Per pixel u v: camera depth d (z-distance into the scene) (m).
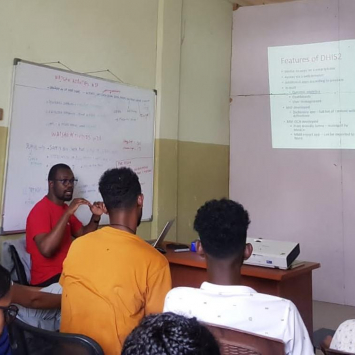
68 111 3.30
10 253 2.79
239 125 4.88
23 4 3.02
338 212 4.27
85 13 3.43
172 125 4.19
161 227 4.09
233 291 1.21
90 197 3.47
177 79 4.24
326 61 4.35
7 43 2.93
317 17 4.42
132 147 3.82
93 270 1.47
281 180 4.60
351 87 4.23
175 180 4.23
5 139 2.92
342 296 4.23
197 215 1.33
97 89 3.52
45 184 3.14
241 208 1.33
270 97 4.67
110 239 1.52
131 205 1.63
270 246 2.52
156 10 4.08
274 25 4.67
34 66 3.07
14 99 2.96
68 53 3.32
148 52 4.00
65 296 1.52
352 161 4.20
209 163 4.70
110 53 3.64
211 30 4.72
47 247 2.56
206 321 1.18
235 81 4.91
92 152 3.48
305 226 4.45
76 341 1.25
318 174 4.38
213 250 1.25
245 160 4.84
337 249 4.26
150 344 0.60
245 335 1.11
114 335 1.41
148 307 1.47
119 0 3.71
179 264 2.72
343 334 1.29
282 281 2.36
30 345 1.35
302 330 1.16
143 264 1.46
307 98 4.45
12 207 2.95
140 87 3.90
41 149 3.12
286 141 4.57
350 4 4.23
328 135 4.34
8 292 1.11
